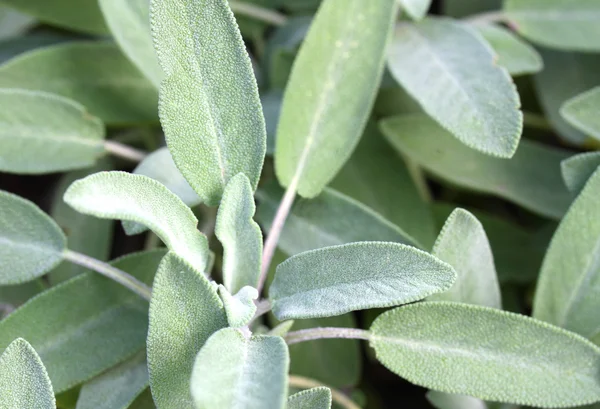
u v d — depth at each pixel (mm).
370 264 277
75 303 308
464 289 304
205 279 267
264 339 271
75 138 351
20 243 310
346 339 344
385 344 296
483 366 291
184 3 276
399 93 393
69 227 369
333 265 281
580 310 314
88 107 370
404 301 269
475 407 315
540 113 414
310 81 323
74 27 388
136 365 307
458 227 296
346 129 325
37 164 344
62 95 368
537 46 401
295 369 340
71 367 302
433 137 366
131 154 360
